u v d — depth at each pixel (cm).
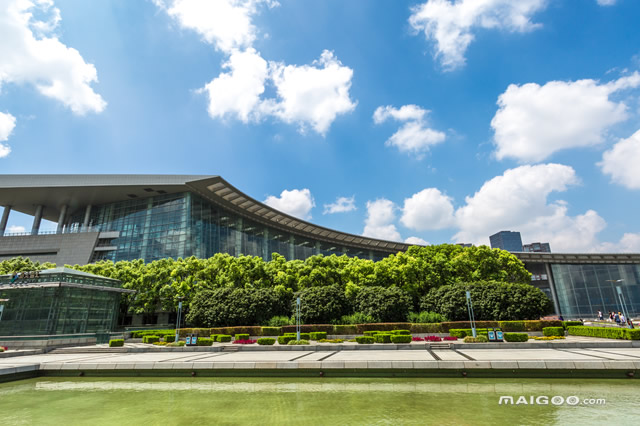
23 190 5328
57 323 2788
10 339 2644
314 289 3303
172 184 5131
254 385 1246
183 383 1313
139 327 3906
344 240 7762
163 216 5281
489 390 1077
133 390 1213
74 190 5353
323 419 824
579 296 6500
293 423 800
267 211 6134
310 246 7394
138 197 5581
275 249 6662
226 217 5931
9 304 2891
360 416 841
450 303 3005
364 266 3825
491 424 763
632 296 6147
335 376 1333
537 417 804
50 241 5494
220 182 5103
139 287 3806
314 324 2978
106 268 3981
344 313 3247
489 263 3950
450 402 947
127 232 5391
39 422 851
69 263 5269
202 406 969
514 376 1230
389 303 3027
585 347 1912
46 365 1534
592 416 802
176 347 2309
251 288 3456
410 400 977
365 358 1591
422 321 3008
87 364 1507
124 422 840
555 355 1570
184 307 3756
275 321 3156
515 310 2792
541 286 7044
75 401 1062
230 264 3759
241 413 890
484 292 2953
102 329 3225
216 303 3256
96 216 5878
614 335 2144
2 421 860
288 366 1364
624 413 820
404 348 2108
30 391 1232
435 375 1273
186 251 4862
